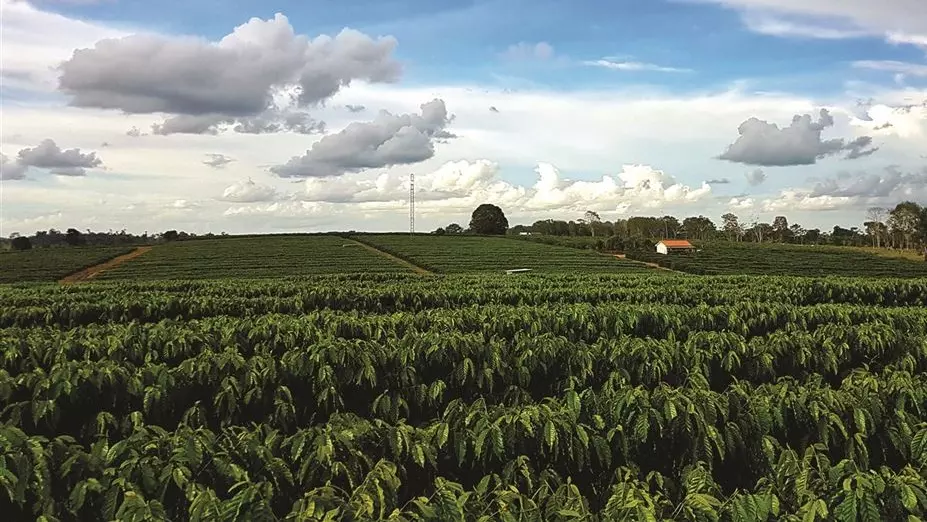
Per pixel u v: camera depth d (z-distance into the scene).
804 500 4.63
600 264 76.88
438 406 8.09
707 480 4.93
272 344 10.16
